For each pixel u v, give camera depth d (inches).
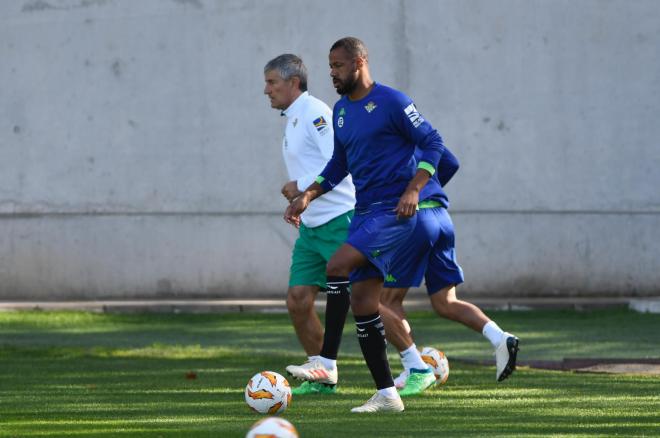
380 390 786.8
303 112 978.7
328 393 935.7
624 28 2007.9
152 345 1482.5
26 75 2084.2
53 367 1208.8
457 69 2021.4
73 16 2074.3
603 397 890.1
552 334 1574.8
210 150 2057.1
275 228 2052.2
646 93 2011.6
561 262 2020.2
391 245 778.8
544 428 690.2
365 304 783.7
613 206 2015.3
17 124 2085.4
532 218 2021.4
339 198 966.4
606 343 1477.6
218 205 2059.5
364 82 789.9
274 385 783.1
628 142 2015.3
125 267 2070.6
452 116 2020.2
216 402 866.1
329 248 970.1
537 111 2015.3
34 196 2085.4
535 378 1063.0
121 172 2070.6
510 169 2021.4
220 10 2050.9
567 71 2012.8
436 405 833.5
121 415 776.3
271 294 2054.6
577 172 2016.5
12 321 1769.2
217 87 2052.2
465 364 1259.8
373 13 2027.6
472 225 2026.3
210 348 1453.0
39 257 2082.9
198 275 2062.0
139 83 2064.5
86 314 1850.4
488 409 806.5
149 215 2069.4
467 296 2021.4
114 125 2071.9
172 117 2063.2
